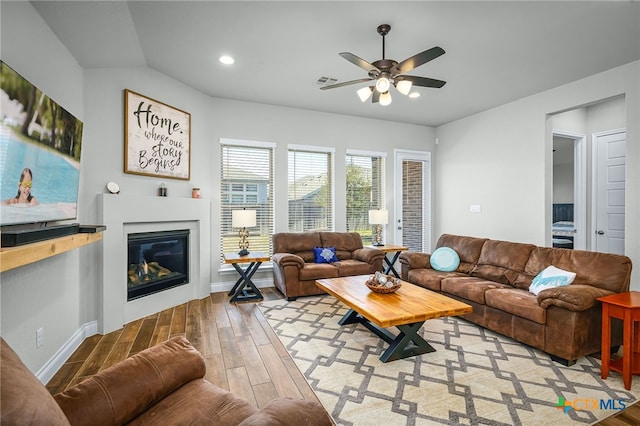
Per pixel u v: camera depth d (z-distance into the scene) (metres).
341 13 2.55
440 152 6.08
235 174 4.73
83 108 2.98
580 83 3.88
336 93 4.40
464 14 2.57
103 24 2.47
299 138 5.10
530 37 2.93
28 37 2.06
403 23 2.69
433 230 6.17
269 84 4.07
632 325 2.13
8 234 1.51
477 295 3.19
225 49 3.14
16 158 1.62
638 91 3.38
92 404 1.07
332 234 5.10
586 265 2.89
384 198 5.77
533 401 1.99
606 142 4.61
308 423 0.92
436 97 4.52
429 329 3.19
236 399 1.25
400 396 2.04
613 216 4.53
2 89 1.49
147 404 1.20
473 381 2.22
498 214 4.93
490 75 3.77
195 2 2.38
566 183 6.55
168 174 3.78
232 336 2.97
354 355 2.60
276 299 4.20
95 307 3.03
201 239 4.20
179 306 3.87
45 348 2.21
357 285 3.20
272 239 4.83
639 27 2.76
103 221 3.02
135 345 2.77
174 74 3.74
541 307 2.61
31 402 0.66
